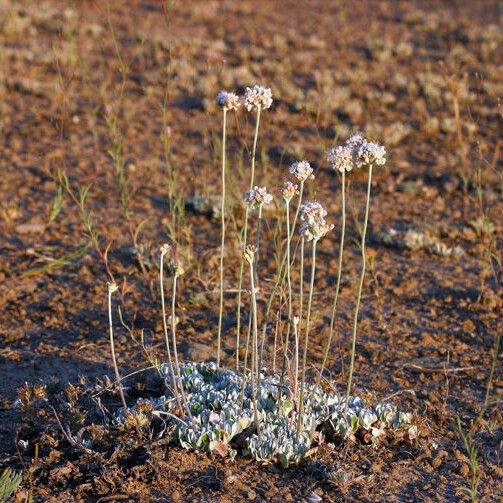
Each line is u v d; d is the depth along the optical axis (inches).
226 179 73.9
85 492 43.3
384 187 75.9
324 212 42.4
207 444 44.6
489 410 48.9
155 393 48.6
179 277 58.7
